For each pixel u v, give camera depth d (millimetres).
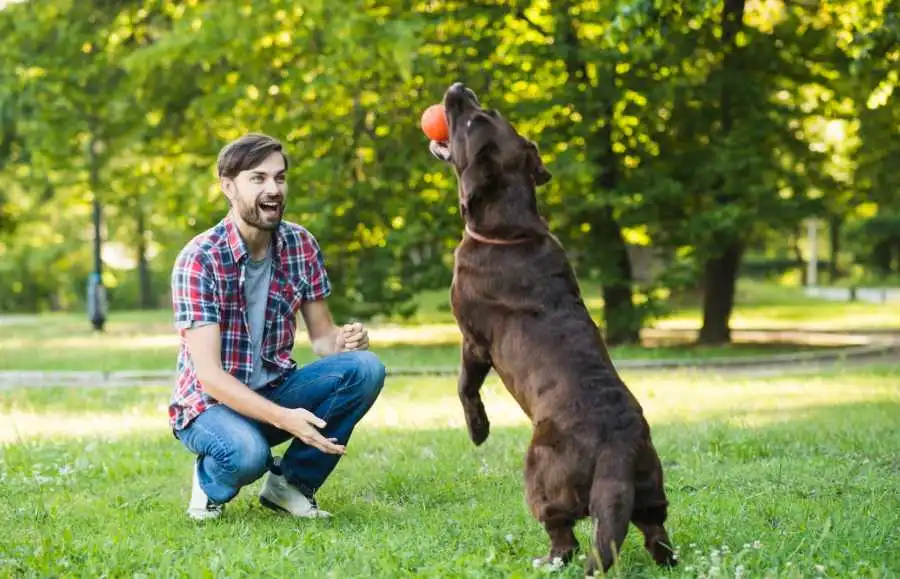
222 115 19078
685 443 7500
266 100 18859
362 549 4438
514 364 4312
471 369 4691
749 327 25688
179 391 5270
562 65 18531
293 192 18594
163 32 20484
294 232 5449
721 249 18156
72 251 52375
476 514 5293
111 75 20750
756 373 14570
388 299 18859
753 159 17484
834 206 20938
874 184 19984
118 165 23938
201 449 5164
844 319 29188
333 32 16812
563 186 18891
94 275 26703
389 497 5926
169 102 19578
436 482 6242
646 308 18719
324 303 5594
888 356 17547
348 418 5402
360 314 19344
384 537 4707
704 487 5969
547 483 3986
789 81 19812
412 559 4266
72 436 8516
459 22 18859
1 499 5867
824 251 63781
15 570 4215
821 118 20391
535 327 4293
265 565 4211
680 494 5754
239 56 17828
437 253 19125
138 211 36031
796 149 19594
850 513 5035
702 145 18828
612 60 17328
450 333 24578
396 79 18516
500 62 18297
